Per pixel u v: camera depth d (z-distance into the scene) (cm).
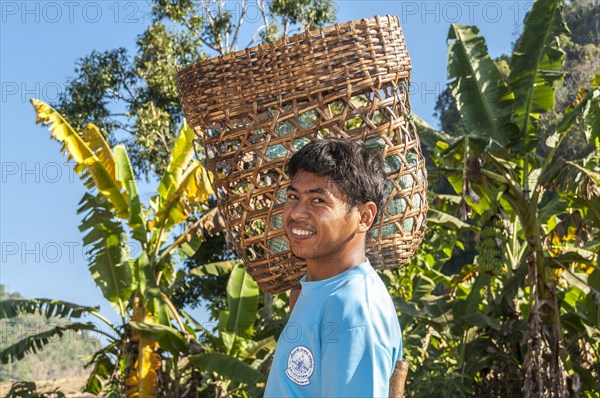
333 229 192
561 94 2467
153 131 1708
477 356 927
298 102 211
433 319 913
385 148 209
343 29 209
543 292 891
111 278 1002
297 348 188
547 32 935
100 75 1834
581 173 828
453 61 962
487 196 942
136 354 1006
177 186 1027
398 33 215
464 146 858
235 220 217
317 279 197
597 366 920
